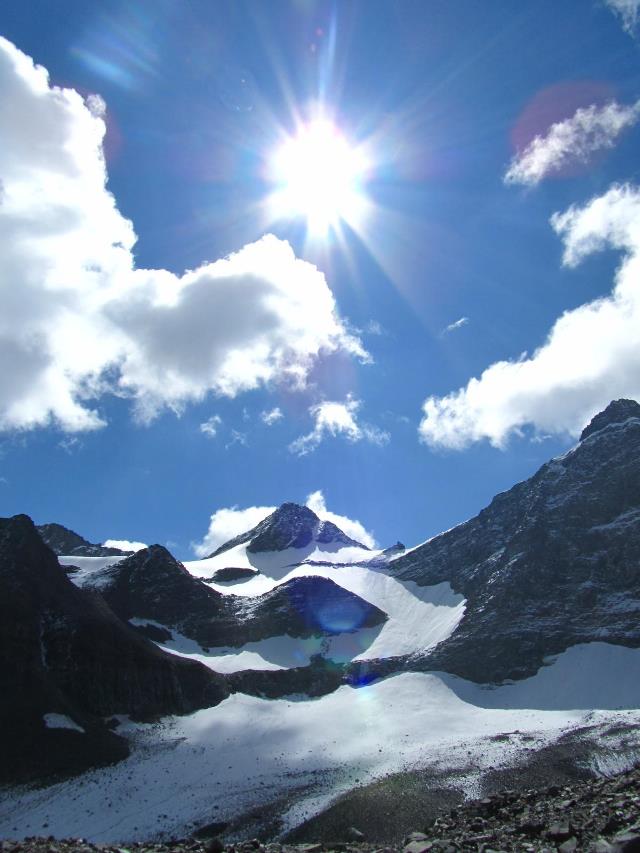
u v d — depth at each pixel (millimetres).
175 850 43281
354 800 85062
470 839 44812
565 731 110938
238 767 104125
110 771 101750
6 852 37219
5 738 103000
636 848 34781
